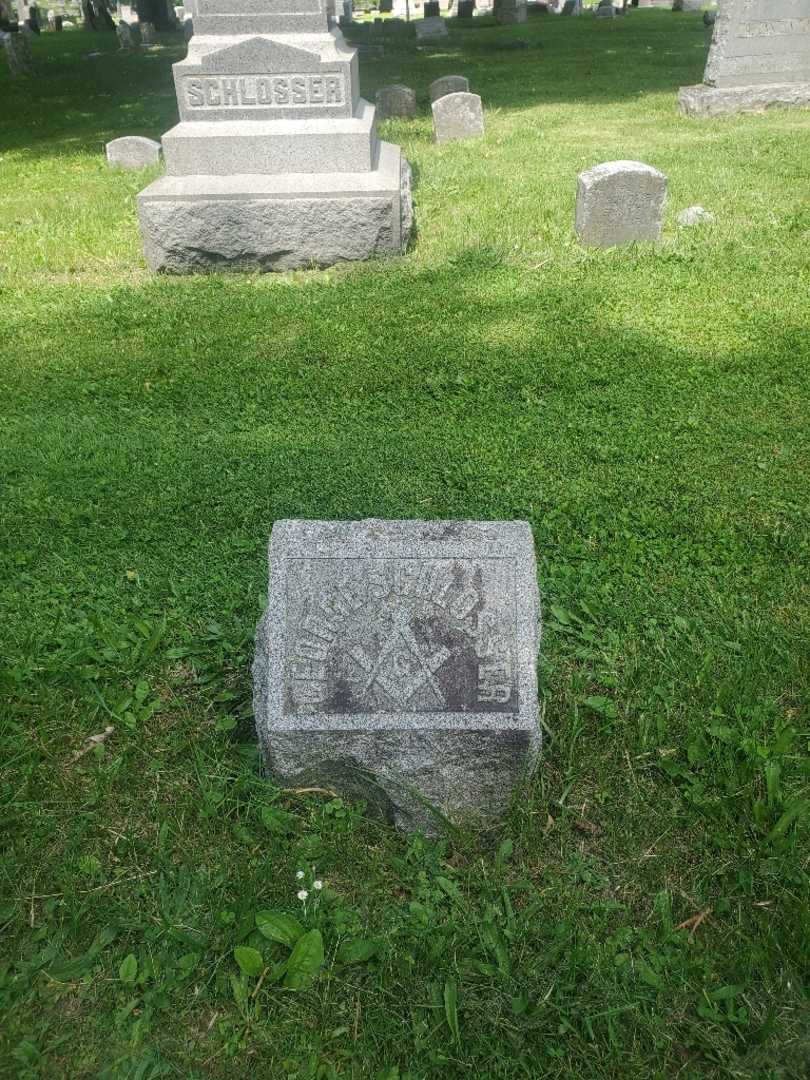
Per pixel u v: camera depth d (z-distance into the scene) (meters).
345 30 33.38
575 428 5.87
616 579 4.35
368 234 9.03
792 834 2.95
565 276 8.54
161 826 3.07
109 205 11.48
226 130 8.96
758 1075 2.39
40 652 3.88
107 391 6.61
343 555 3.03
